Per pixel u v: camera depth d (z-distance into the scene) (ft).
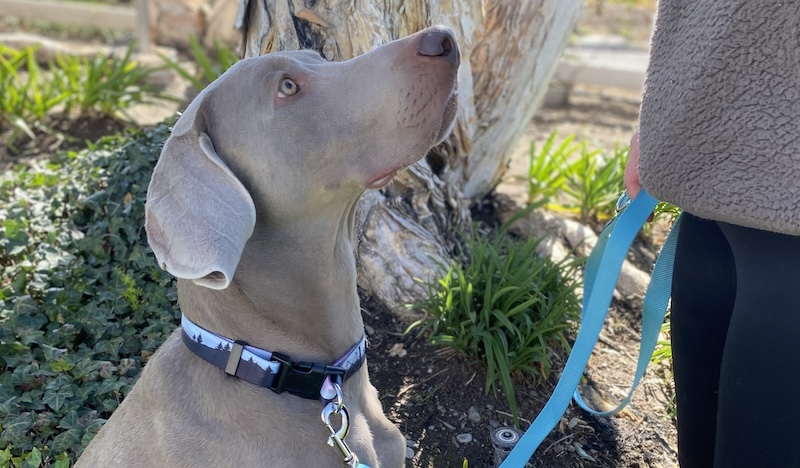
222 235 1.39
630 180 1.84
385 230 2.79
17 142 4.33
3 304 2.62
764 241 1.50
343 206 1.65
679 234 1.73
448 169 3.15
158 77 5.52
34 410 2.34
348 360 1.71
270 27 2.69
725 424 1.63
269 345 1.62
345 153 1.60
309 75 1.61
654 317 1.95
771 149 1.38
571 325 2.64
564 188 3.69
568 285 2.83
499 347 2.44
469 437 2.36
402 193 2.91
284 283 1.63
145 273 2.80
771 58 1.34
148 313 2.65
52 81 4.72
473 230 3.09
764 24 1.33
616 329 2.93
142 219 2.92
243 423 1.57
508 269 2.64
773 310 1.49
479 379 2.51
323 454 1.60
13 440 2.21
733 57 1.38
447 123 1.63
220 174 1.46
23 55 4.83
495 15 2.91
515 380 2.53
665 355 2.67
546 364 2.47
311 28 2.64
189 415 1.57
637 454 2.37
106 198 3.01
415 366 2.58
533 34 3.02
